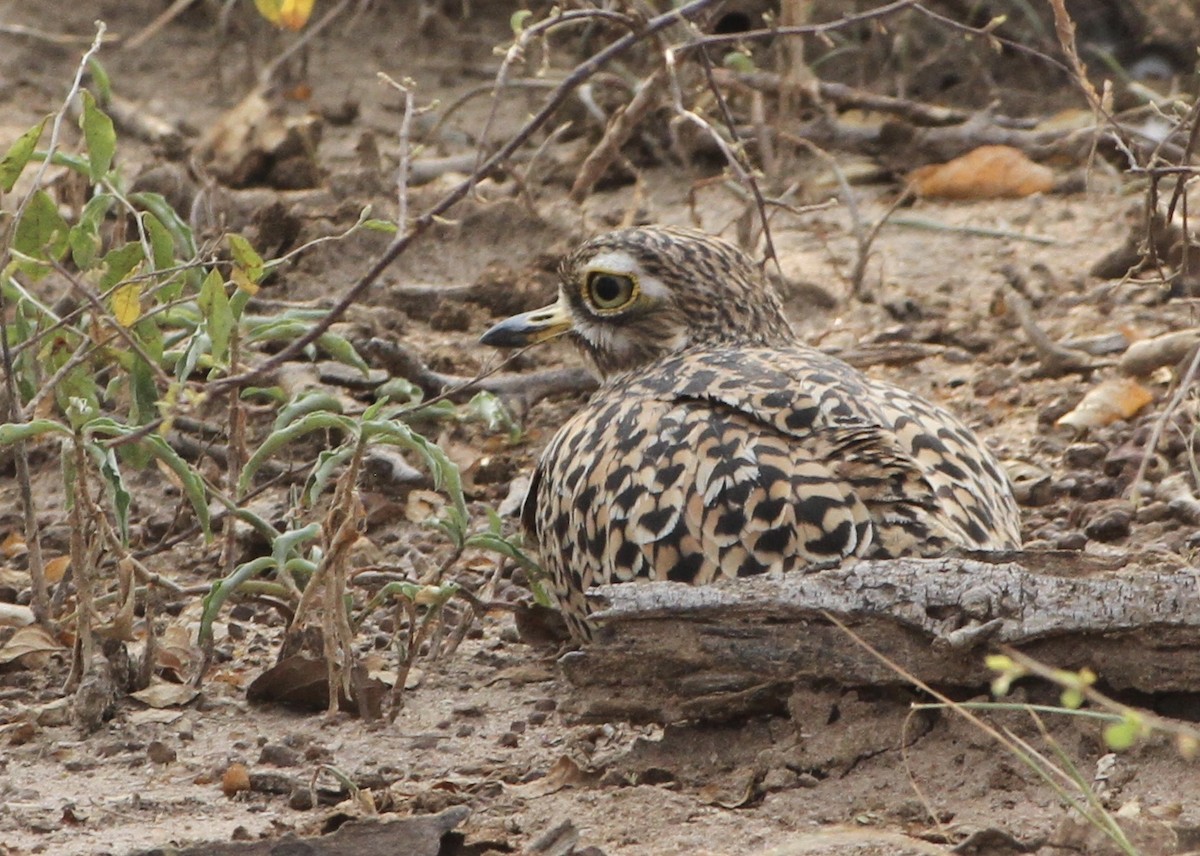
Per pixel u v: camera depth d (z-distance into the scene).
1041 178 17.31
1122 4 19.41
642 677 8.03
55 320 10.01
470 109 19.81
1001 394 13.66
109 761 8.72
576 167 17.64
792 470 8.16
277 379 12.97
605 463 8.72
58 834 7.84
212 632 9.65
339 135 19.14
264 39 21.27
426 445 9.42
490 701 9.48
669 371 9.36
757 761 7.92
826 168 17.88
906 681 7.77
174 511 11.84
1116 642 7.59
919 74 19.67
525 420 13.30
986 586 7.63
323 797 8.22
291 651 9.68
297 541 9.34
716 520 8.20
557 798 8.05
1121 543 11.33
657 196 17.23
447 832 7.48
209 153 17.84
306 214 15.50
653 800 7.88
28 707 9.29
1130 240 15.15
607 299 10.44
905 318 14.85
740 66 16.69
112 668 9.27
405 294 14.84
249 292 9.60
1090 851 6.97
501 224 15.76
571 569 9.05
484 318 14.77
